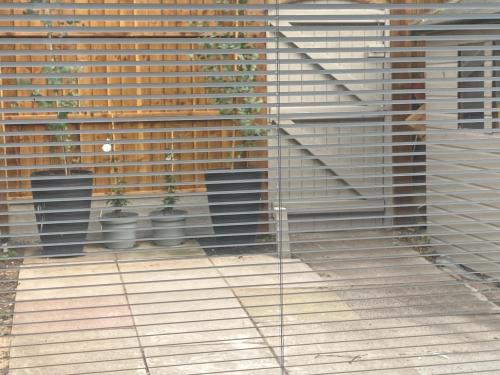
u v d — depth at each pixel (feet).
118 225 25.43
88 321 19.21
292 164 27.25
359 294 21.13
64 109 13.39
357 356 16.48
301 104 14.53
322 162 27.50
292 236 27.35
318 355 16.56
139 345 17.40
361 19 14.42
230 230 22.85
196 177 27.22
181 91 26.32
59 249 23.76
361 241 26.30
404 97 27.78
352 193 27.86
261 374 15.51
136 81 26.43
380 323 18.69
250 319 19.12
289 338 17.67
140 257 25.18
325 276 22.89
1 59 25.43
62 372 15.76
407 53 27.32
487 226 21.47
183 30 13.70
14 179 13.70
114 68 25.68
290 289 21.66
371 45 27.25
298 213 27.50
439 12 22.30
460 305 20.02
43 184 23.62
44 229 23.45
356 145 14.93
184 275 23.29
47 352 17.03
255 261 24.57
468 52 22.71
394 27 14.84
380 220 28.12
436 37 14.65
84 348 17.29
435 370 15.64
